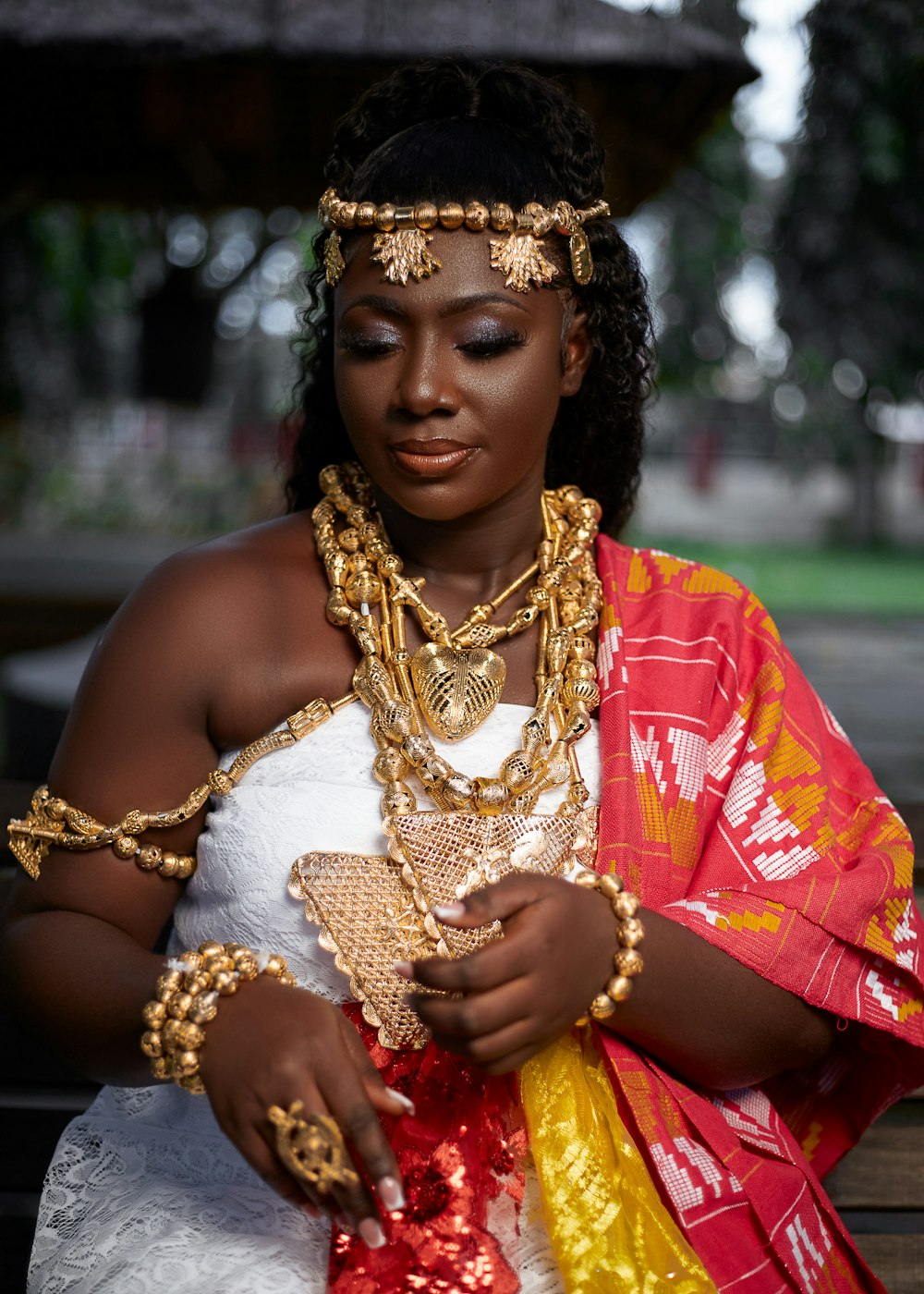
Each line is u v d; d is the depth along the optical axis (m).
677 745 1.11
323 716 1.05
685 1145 1.01
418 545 1.16
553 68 2.64
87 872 1.04
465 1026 0.83
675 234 11.49
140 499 13.80
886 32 3.22
